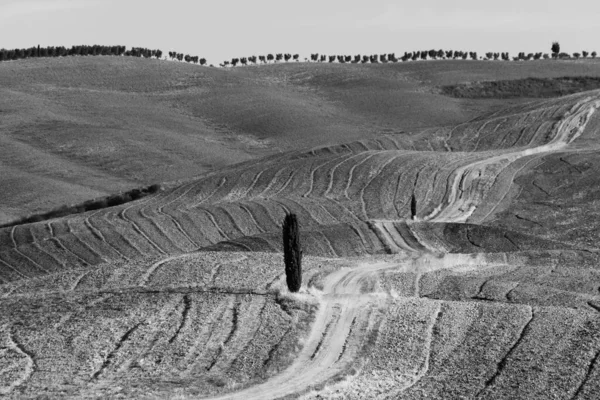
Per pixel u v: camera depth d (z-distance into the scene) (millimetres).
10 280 86875
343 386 44219
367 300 56906
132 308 54656
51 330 51906
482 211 104375
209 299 55531
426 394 42844
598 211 101812
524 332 49938
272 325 51594
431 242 87562
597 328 49750
